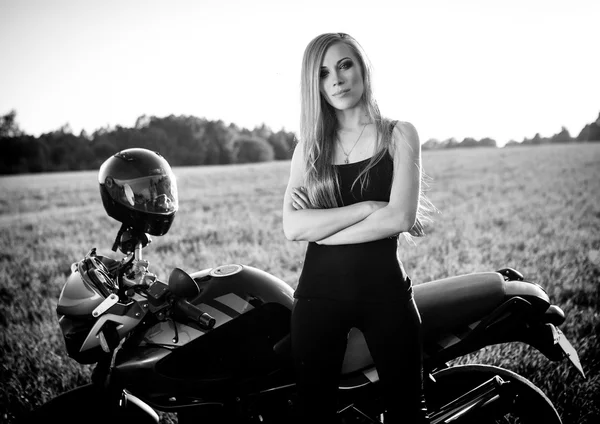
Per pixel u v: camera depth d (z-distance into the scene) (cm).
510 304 219
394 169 204
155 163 211
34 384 338
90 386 222
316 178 209
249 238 816
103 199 208
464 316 221
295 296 207
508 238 706
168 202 211
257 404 217
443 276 505
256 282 219
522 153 2592
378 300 194
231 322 211
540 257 582
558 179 1510
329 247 202
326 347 198
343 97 205
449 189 1406
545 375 313
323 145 210
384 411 217
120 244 212
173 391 209
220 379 212
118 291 205
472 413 222
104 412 218
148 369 206
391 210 197
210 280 220
